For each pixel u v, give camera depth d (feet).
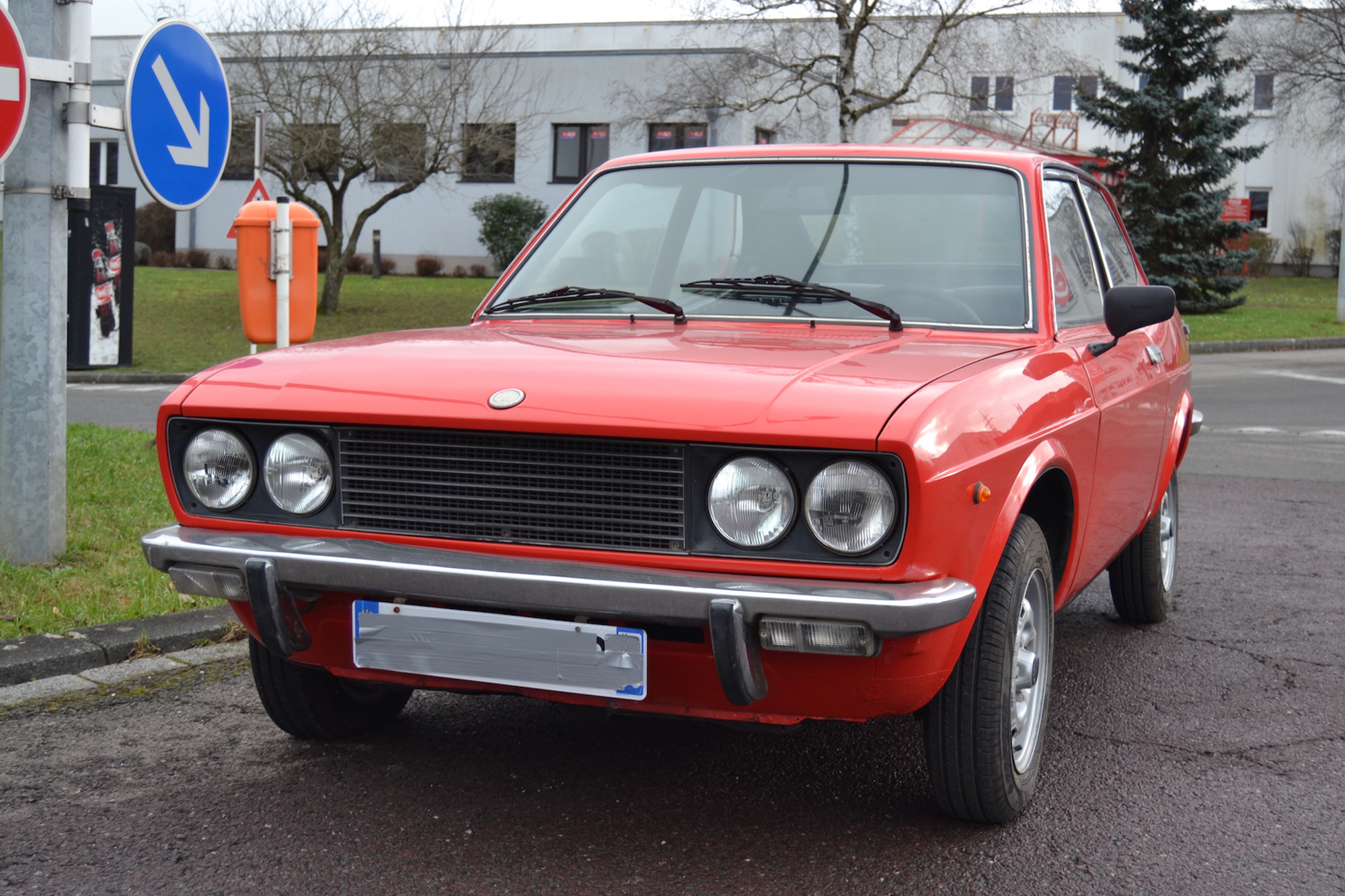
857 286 12.14
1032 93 88.69
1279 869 9.89
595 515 9.14
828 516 8.59
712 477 8.81
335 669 10.52
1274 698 14.43
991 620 9.87
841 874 9.69
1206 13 90.58
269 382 10.21
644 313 12.29
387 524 9.75
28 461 18.15
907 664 8.94
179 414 10.24
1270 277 143.74
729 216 13.15
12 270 18.06
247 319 22.08
